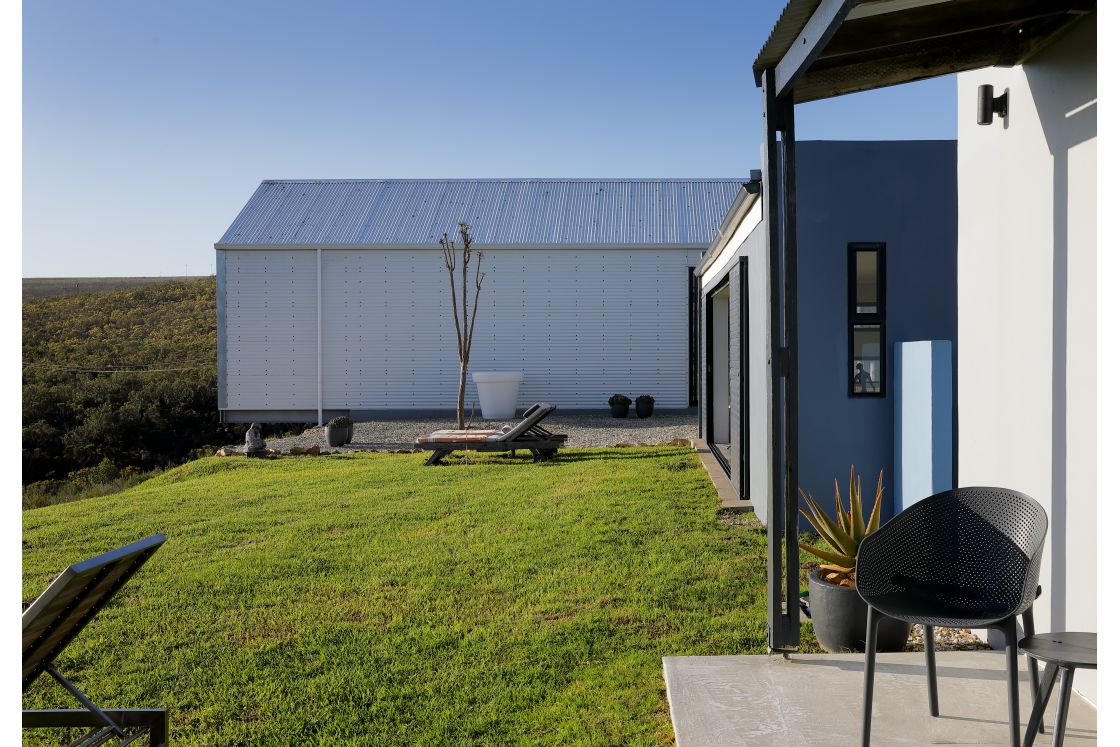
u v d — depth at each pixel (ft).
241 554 21.63
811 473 22.38
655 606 15.88
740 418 26.21
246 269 65.82
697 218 69.05
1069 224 10.93
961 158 14.19
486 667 13.03
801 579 17.72
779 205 12.87
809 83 12.67
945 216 22.25
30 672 8.66
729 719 10.28
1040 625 11.68
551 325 66.13
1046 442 11.50
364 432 58.08
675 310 65.87
